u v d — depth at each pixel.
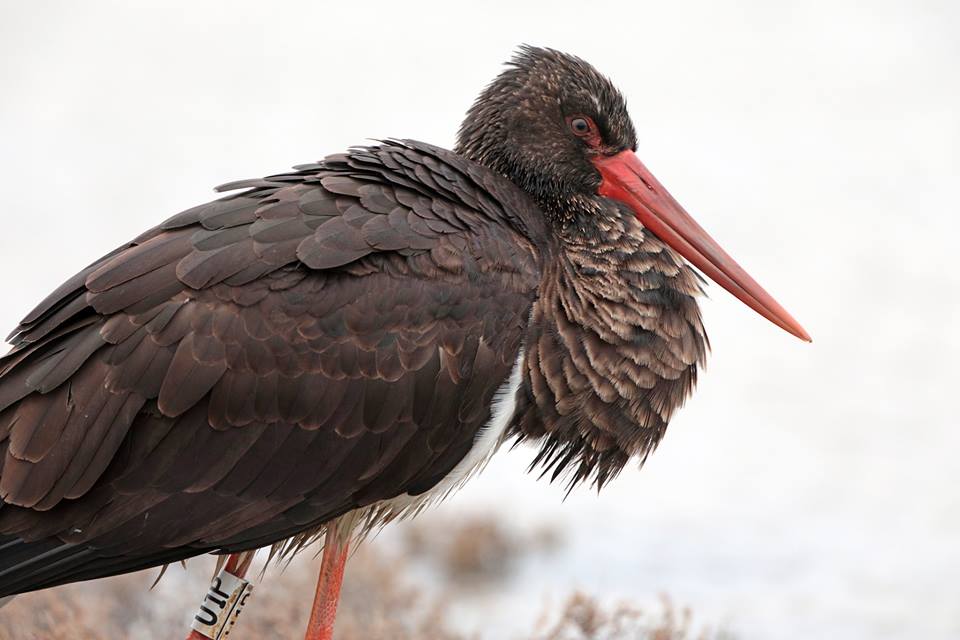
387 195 8.79
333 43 39.59
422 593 12.95
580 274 9.34
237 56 38.66
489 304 8.72
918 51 37.03
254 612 11.21
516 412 8.99
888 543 15.54
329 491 8.61
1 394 8.27
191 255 8.35
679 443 18.50
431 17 41.84
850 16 39.56
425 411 8.60
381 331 8.47
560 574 14.69
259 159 31.70
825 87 35.16
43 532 8.23
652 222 10.11
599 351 9.20
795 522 16.20
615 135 10.12
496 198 9.18
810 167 30.12
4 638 10.39
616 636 11.16
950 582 14.42
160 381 8.20
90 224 26.88
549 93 9.98
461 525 15.20
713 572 14.78
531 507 16.39
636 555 15.24
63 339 8.32
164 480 8.31
